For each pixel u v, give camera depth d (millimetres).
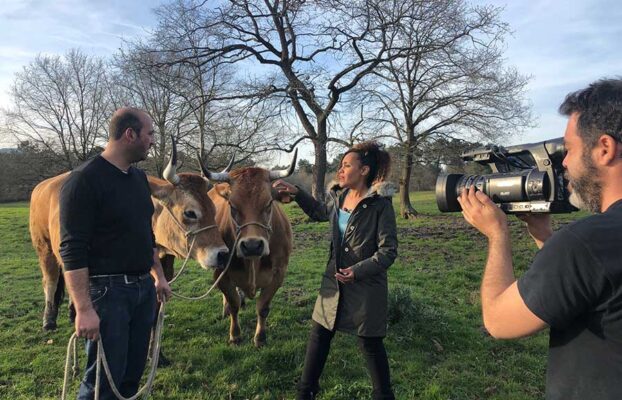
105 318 3070
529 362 4840
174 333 5820
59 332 6016
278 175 5129
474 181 2295
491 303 1657
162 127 25875
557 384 1505
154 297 3496
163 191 4582
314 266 9820
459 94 21328
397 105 22219
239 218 4812
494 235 1803
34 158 36531
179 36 19250
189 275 9266
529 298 1492
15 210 26219
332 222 3760
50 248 5898
